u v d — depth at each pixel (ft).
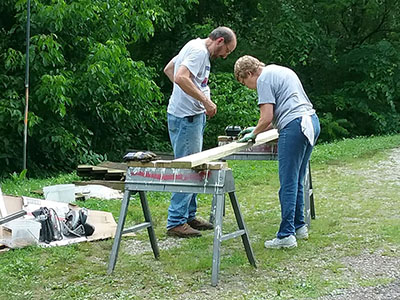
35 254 13.98
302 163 15.12
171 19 44.78
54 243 14.85
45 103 33.22
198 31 47.50
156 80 48.49
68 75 34.01
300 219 15.46
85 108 37.73
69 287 11.86
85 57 36.01
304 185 16.49
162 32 48.26
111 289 11.76
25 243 14.51
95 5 34.42
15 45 34.45
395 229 16.20
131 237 15.96
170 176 12.48
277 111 14.10
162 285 11.94
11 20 35.29
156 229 16.90
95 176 25.82
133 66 37.06
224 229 16.93
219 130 44.24
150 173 12.72
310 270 12.77
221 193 12.02
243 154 17.31
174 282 12.13
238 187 24.22
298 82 14.43
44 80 31.83
